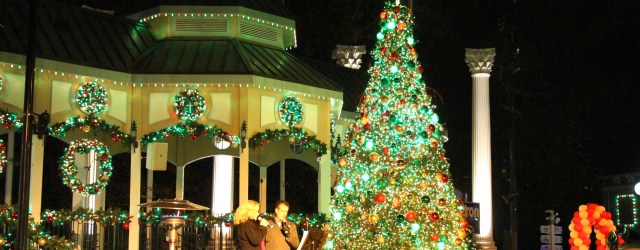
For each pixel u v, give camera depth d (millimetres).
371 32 40938
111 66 18781
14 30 17812
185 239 19672
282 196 24938
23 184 13492
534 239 40656
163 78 19156
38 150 17453
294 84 20406
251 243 12758
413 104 17516
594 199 40969
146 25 21297
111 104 18938
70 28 19188
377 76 17859
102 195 21344
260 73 19547
